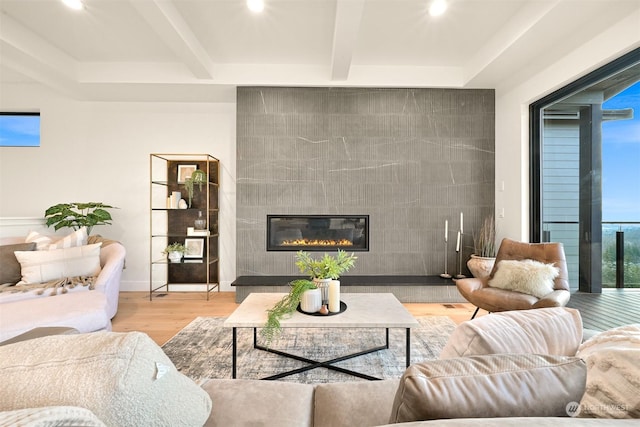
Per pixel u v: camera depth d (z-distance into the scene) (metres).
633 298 2.14
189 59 2.97
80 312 1.95
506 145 3.47
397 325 1.75
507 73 3.13
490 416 0.56
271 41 2.96
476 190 3.69
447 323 2.81
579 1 1.98
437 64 3.47
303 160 3.66
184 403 0.65
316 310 1.90
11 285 2.53
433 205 3.69
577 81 2.61
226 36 2.87
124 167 3.96
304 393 1.03
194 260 3.94
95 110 3.94
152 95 3.77
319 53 3.21
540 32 2.34
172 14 2.40
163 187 3.97
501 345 0.79
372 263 3.70
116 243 3.05
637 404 0.57
